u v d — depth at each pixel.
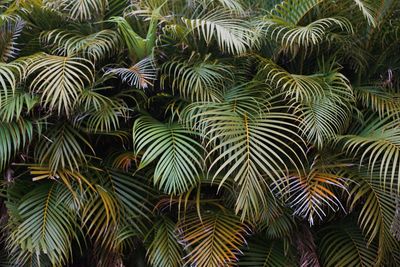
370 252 1.54
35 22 1.77
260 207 1.43
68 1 1.67
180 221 1.49
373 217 1.44
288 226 1.53
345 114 1.60
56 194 1.46
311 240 1.57
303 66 1.87
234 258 1.38
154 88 1.70
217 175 1.43
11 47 1.65
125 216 1.48
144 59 1.57
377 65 1.86
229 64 1.71
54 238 1.37
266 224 1.49
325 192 1.44
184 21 1.58
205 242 1.41
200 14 1.81
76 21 1.76
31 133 1.42
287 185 1.42
